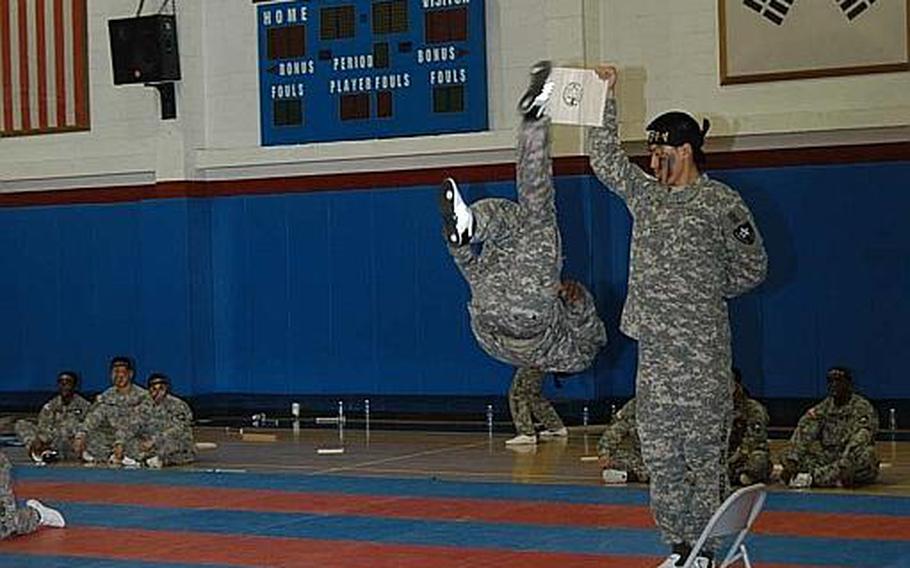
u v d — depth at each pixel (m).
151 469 18.92
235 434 23.23
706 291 9.82
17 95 27.44
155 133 26.39
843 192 21.78
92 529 14.24
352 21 24.94
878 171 21.59
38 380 27.27
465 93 24.06
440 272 24.38
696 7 22.75
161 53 25.45
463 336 24.20
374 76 24.77
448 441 21.53
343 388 25.22
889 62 21.50
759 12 22.30
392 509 15.09
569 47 23.06
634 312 9.98
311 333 25.45
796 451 16.20
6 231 27.48
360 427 23.77
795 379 22.09
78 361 26.94
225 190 26.09
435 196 24.36
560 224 23.25
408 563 12.17
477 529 13.72
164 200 26.02
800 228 22.05
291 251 25.59
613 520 14.04
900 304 21.48
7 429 24.86
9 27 27.44
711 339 9.81
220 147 26.11
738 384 16.56
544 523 13.96
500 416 23.97
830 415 16.20
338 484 17.03
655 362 9.84
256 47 25.77
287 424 24.50
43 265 27.19
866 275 21.69
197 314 26.05
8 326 27.52
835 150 21.83
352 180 25.03
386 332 24.83
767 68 22.28
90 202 26.78
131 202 26.50
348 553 12.70
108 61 26.72
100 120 26.83
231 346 26.17
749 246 9.81
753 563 11.75
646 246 9.95
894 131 21.42
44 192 27.17
